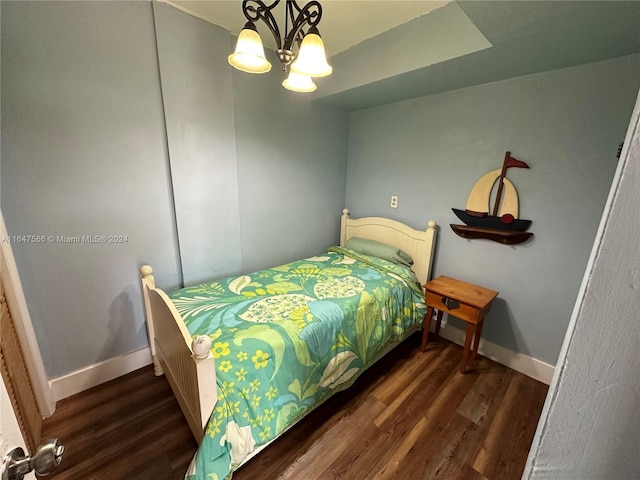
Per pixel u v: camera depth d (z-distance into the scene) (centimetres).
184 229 208
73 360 182
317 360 154
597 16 117
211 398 111
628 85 154
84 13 153
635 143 31
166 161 196
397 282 224
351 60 221
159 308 161
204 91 200
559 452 42
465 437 159
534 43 144
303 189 284
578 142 173
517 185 200
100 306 186
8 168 146
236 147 228
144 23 172
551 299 195
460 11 159
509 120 198
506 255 212
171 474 137
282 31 202
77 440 153
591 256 36
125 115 175
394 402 182
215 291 196
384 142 278
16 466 46
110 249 184
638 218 32
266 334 142
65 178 162
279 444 152
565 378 40
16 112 143
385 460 145
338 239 334
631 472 36
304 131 271
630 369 34
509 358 219
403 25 185
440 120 234
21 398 139
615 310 35
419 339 255
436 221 248
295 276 227
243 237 249
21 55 141
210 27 195
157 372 200
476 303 195
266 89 237
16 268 149
